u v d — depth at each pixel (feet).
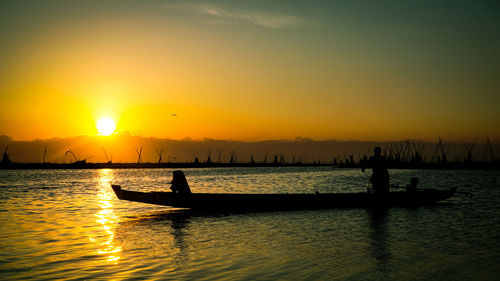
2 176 265.95
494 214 55.31
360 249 34.22
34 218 54.19
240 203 63.31
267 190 109.40
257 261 30.40
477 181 143.54
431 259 30.55
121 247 35.73
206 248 35.12
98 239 39.55
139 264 29.66
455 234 40.75
